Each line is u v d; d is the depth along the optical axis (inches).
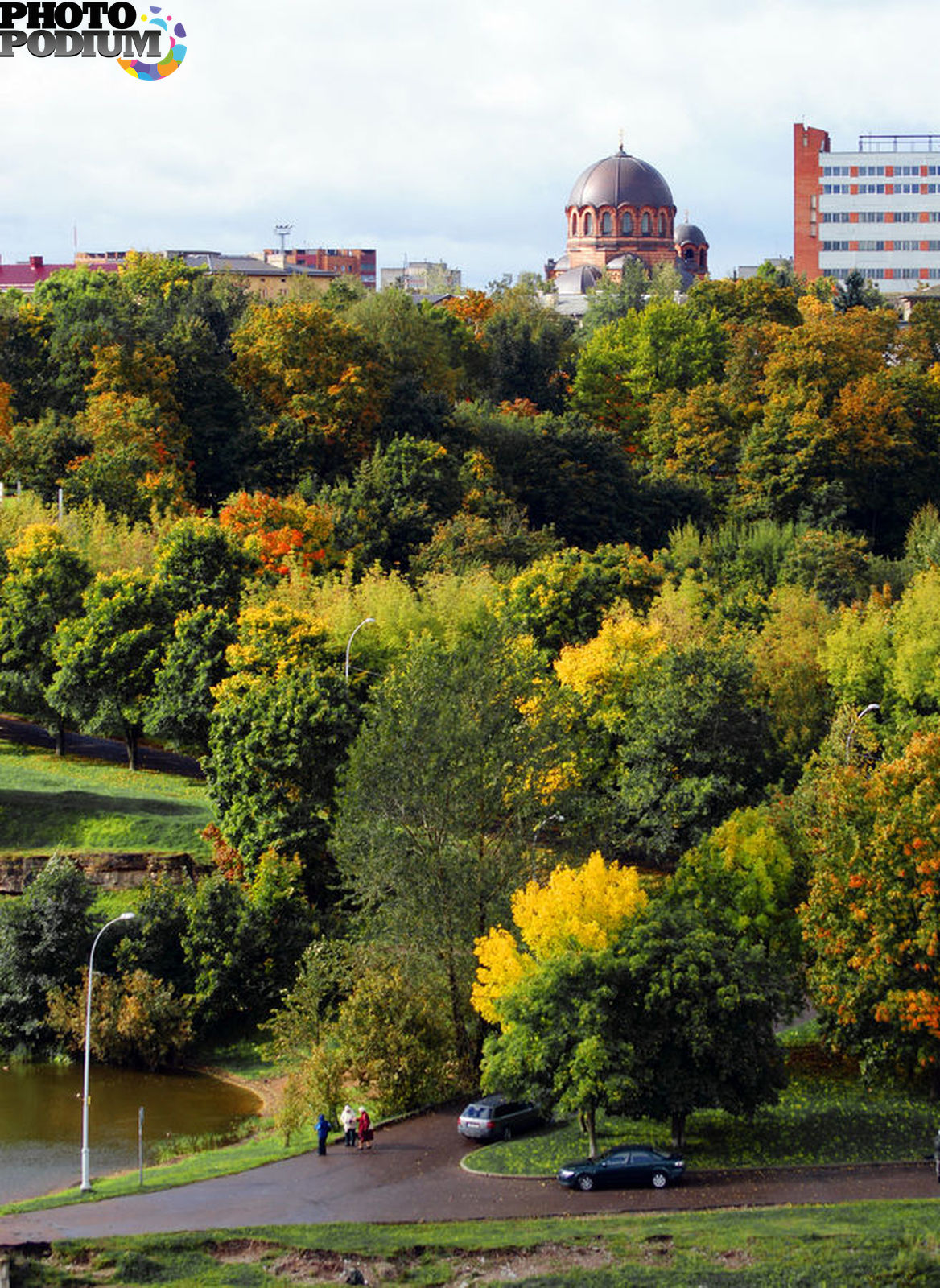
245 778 4832.7
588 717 5191.9
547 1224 2871.6
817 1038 4023.1
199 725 5600.4
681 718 4773.6
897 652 5949.8
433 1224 2908.5
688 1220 2842.0
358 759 4089.6
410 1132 3567.9
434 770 3969.0
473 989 3681.1
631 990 3336.6
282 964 4537.4
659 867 5236.2
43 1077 4259.4
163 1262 2736.2
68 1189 3361.2
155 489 7593.5
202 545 6171.3
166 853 4911.4
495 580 7253.9
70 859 4717.0
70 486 7559.1
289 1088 3673.7
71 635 5876.0
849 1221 2797.7
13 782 5521.7
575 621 6550.2
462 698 4106.8
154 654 5733.3
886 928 3449.8
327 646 5625.0
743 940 3486.7
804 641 6269.7
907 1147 3265.3
